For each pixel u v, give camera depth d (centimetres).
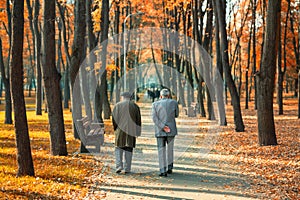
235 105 1738
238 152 1166
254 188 735
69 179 806
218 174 870
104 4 1881
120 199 662
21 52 764
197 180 810
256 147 1236
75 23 1223
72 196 673
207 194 693
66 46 1725
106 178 827
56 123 1104
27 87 7206
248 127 1922
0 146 1255
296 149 1166
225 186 752
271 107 1267
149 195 688
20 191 684
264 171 890
